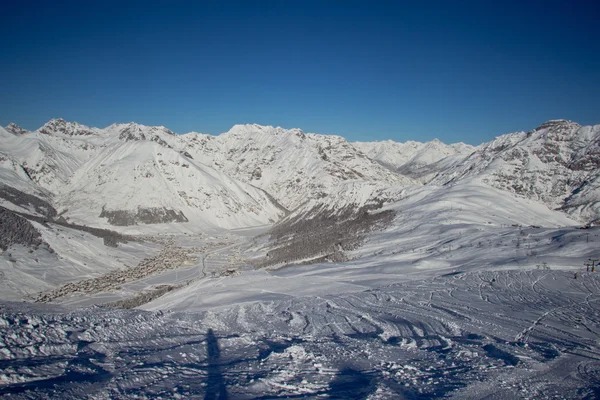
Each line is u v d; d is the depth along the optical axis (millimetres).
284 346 33438
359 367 27766
